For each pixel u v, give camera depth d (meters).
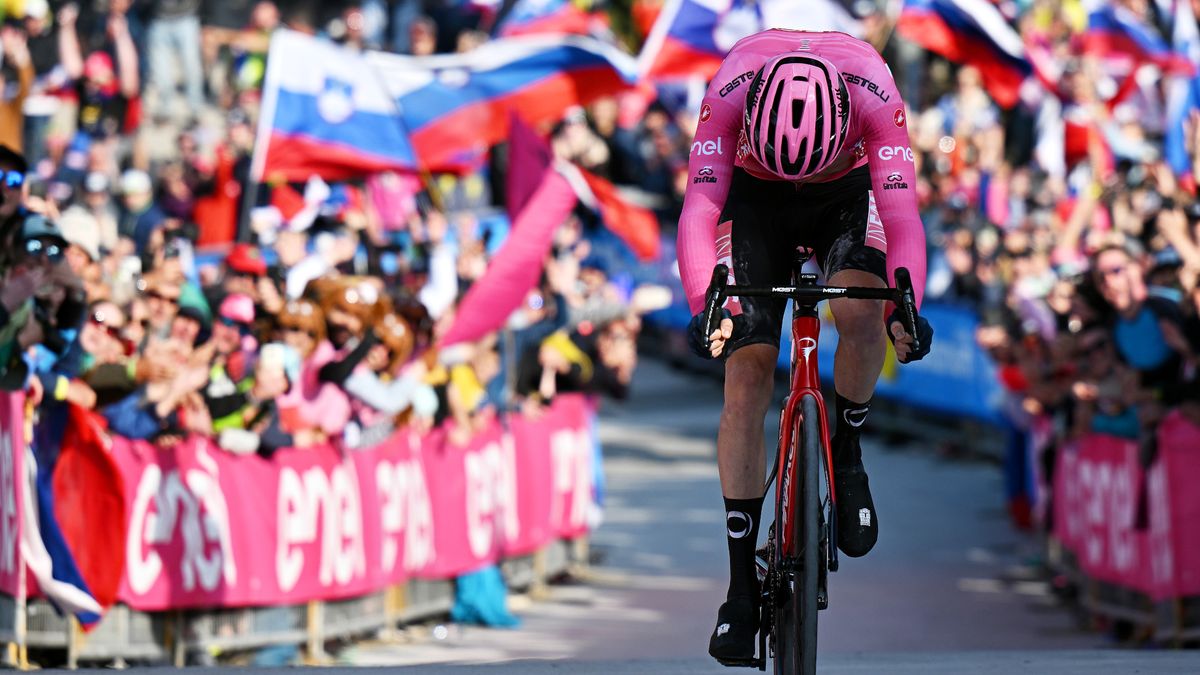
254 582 23.48
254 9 61.69
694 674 15.68
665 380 62.75
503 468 30.12
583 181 32.81
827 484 12.30
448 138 34.06
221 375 23.75
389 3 59.16
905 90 58.66
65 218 23.31
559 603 30.62
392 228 35.66
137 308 23.41
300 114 30.77
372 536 25.91
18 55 42.78
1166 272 24.92
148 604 22.19
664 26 37.47
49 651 21.81
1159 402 24.42
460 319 28.31
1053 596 30.77
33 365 20.58
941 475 45.03
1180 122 34.59
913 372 48.59
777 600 12.71
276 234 29.95
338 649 25.55
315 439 24.62
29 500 20.48
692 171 12.93
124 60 48.81
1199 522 23.78
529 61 34.22
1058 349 28.81
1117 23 44.09
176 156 45.62
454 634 27.58
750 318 12.80
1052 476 31.73
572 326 33.47
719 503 41.38
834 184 13.21
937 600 30.56
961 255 45.03
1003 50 40.03
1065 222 39.09
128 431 22.14
